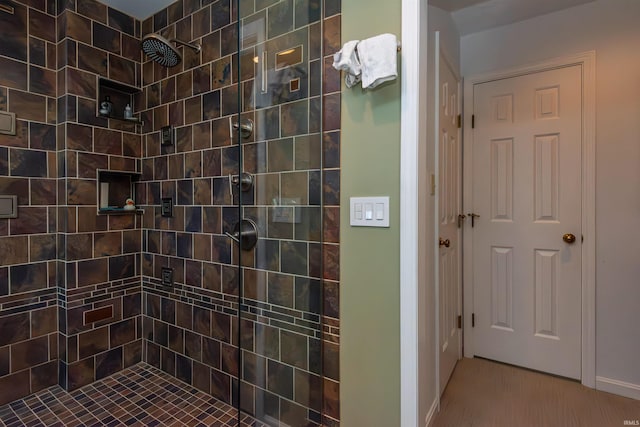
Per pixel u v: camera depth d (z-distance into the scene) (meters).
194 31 1.93
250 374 1.47
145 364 2.20
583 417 1.65
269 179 1.48
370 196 1.32
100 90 2.04
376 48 1.20
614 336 1.84
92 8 1.96
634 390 1.79
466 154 2.30
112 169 2.08
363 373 1.35
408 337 1.24
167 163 2.08
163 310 2.11
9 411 1.70
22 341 1.80
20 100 1.78
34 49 1.82
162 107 2.10
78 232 1.92
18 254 1.78
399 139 1.25
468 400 1.80
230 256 1.78
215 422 1.64
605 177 1.86
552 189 2.04
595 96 1.88
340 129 1.38
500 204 2.20
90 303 1.97
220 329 1.83
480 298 2.28
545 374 2.06
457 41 2.22
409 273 1.24
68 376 1.88
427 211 1.51
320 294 1.43
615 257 1.84
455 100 2.18
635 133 1.78
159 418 1.67
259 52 1.46
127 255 2.16
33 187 1.83
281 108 1.46
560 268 2.01
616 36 1.83
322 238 1.42
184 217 1.99
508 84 2.16
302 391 1.46
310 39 1.42
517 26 2.11
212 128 1.85
